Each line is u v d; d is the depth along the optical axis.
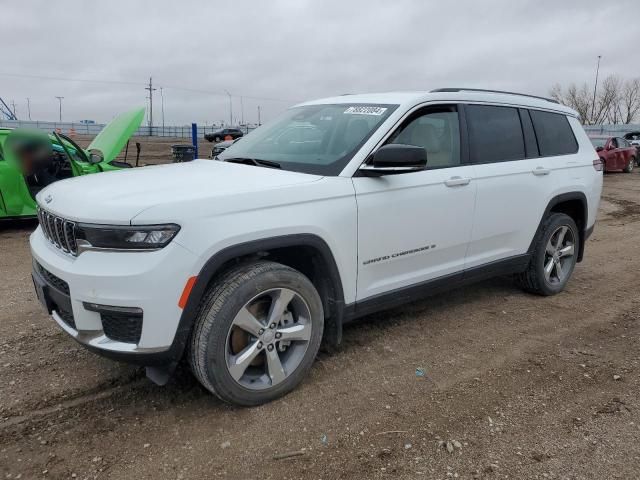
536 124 4.93
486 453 2.73
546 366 3.71
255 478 2.54
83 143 34.28
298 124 4.20
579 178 5.17
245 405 3.07
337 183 3.35
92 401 3.16
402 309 4.76
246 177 3.25
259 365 3.19
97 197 2.84
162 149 31.69
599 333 4.32
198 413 3.06
